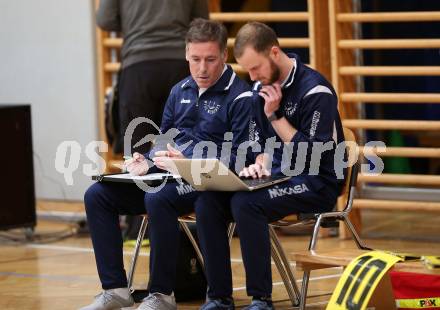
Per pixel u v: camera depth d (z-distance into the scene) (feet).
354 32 51.24
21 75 58.90
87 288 40.24
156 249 33.14
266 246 31.55
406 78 53.16
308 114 31.99
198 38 34.09
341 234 49.70
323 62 51.03
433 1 52.01
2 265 45.80
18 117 51.47
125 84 46.29
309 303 36.06
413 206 48.80
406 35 53.42
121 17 46.65
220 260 32.40
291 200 31.91
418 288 31.27
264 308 31.32
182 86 35.83
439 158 53.62
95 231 34.24
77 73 57.21
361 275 28.12
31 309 36.65
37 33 58.18
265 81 32.19
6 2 58.90
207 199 32.32
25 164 51.78
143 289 37.42
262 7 54.54
